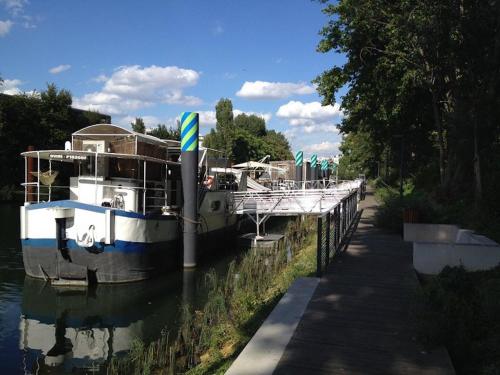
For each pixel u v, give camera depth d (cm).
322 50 2430
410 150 3434
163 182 1884
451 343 552
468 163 1773
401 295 774
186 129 1823
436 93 2233
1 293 1448
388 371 497
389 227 1587
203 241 2114
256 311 931
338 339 583
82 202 1541
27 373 877
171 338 1023
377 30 2259
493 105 1323
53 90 4934
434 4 1479
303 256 1419
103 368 895
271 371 493
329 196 2597
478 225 1152
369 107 2727
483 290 669
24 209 1602
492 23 1325
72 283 1538
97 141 1697
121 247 1541
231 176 3170
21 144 4628
